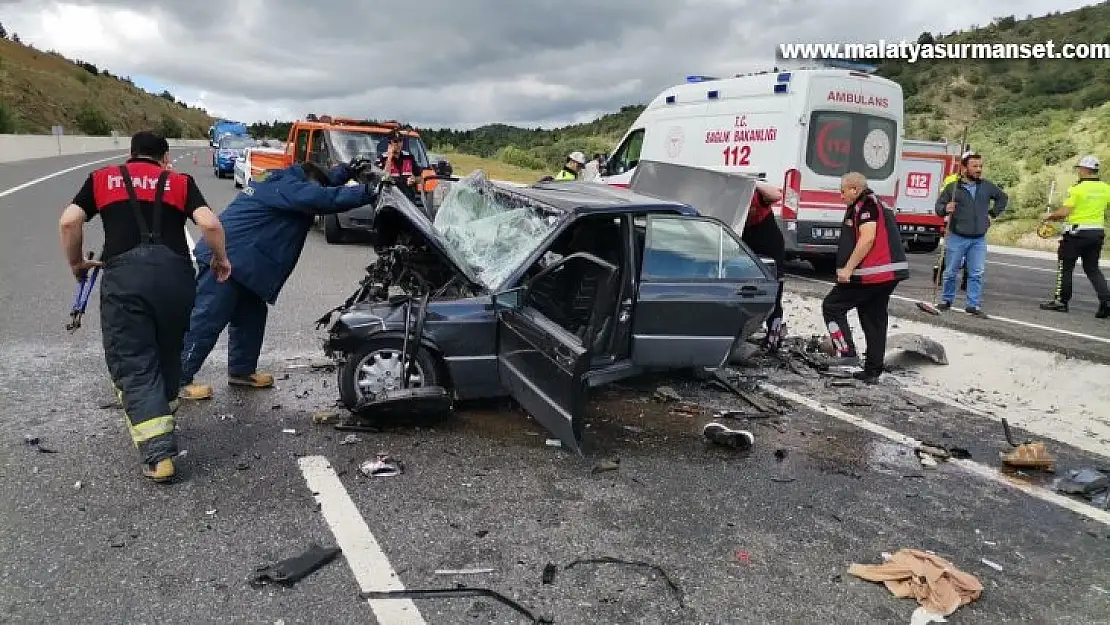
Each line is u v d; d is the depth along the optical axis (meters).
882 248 6.19
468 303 4.81
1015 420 5.65
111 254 3.88
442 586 3.07
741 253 5.48
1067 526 3.98
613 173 13.29
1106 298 8.57
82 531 3.35
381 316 4.73
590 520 3.71
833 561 3.47
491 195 5.78
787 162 10.06
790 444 4.93
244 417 4.83
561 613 2.94
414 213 4.87
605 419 5.20
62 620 2.73
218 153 27.19
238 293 5.03
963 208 8.39
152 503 3.64
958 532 3.85
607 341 5.19
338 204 4.96
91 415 4.70
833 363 6.83
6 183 19.77
